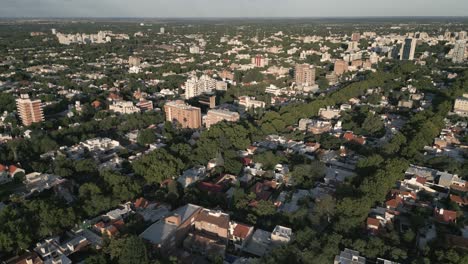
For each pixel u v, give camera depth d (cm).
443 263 16475
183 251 18338
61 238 19238
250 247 18850
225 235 19075
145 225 19900
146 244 17150
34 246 18475
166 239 17962
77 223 19750
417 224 19812
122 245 17000
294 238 18100
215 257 17112
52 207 19650
